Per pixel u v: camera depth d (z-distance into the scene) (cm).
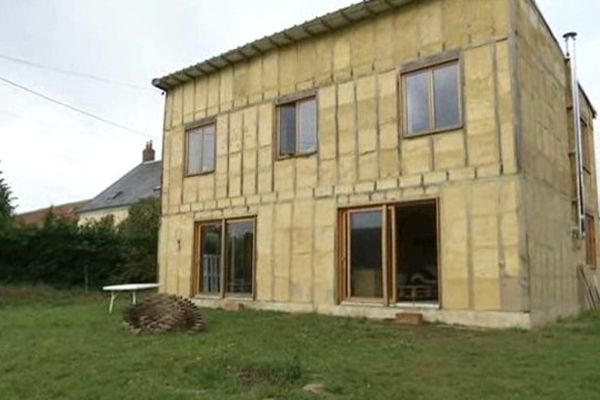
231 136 1393
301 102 1252
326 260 1158
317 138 1205
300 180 1228
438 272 992
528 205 944
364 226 1116
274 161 1284
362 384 547
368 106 1129
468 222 969
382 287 1070
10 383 579
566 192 1209
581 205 1256
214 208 1409
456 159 997
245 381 563
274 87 1309
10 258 2025
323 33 1220
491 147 959
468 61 1002
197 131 1492
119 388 545
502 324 912
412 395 508
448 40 1031
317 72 1225
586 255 1331
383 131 1099
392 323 988
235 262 1348
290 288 1215
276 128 1292
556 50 1234
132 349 746
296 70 1268
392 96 1095
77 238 2098
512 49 957
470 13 1010
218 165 1416
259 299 1271
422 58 1060
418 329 909
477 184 966
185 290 1450
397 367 618
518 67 960
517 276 908
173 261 1500
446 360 656
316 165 1201
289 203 1242
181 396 511
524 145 952
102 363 659
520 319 897
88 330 936
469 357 674
